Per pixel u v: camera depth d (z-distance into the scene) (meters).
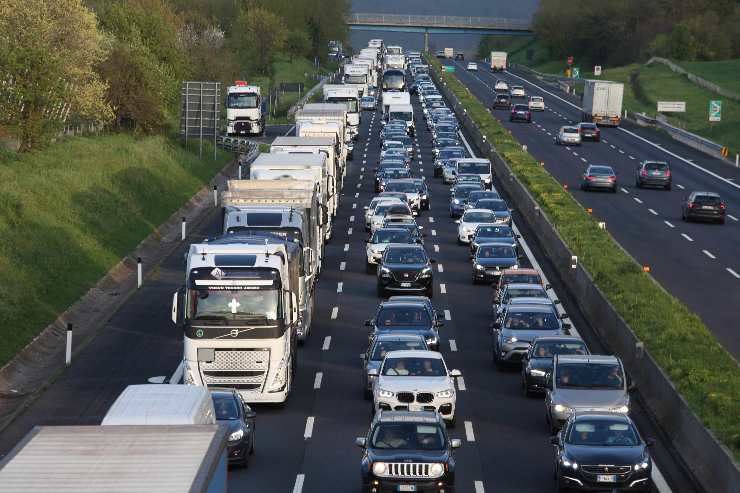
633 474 33.75
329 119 107.19
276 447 39.69
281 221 56.16
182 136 124.75
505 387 48.53
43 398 46.28
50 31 107.75
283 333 44.25
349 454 38.88
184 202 102.06
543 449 39.69
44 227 74.31
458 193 98.81
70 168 93.12
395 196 92.00
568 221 84.81
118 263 75.62
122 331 58.00
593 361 42.50
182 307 45.25
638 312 56.31
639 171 115.62
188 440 22.67
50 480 20.17
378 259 73.00
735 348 54.19
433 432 34.41
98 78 115.00
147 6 182.12
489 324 60.66
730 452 34.62
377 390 41.97
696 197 94.00
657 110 196.50
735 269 74.88
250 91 152.12
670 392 42.72
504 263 70.62
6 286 59.97
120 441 22.56
